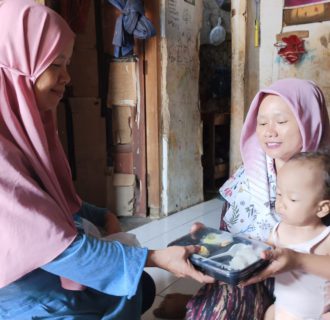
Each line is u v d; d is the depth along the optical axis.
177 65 3.12
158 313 1.64
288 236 1.24
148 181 3.13
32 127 1.08
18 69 1.08
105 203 3.15
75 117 3.02
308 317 1.20
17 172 1.00
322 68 3.07
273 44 3.21
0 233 0.98
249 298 1.25
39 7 1.10
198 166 3.54
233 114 3.03
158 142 3.06
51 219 1.01
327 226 1.22
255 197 1.38
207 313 1.24
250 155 1.42
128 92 3.03
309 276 1.17
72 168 3.07
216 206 3.46
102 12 2.96
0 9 1.11
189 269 1.05
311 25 3.06
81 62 2.98
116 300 1.27
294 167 1.16
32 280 1.09
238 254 1.06
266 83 3.29
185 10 3.15
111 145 3.13
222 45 4.02
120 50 2.78
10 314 1.10
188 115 3.34
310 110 1.27
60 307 1.14
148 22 2.66
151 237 2.67
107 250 1.04
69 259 1.01
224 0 3.89
